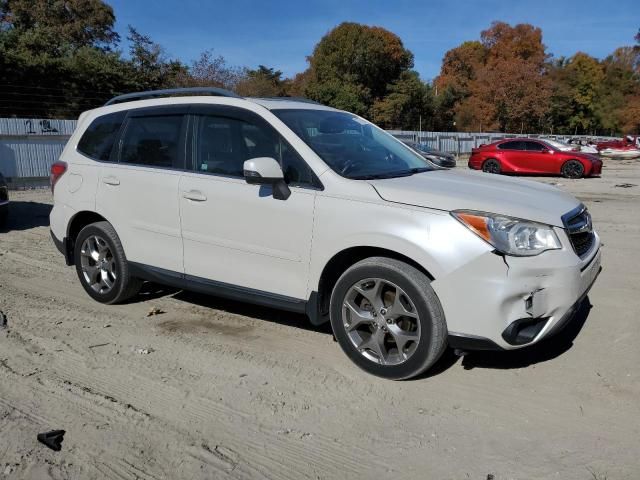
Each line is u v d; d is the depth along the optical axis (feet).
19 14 116.47
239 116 14.43
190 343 14.56
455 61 224.53
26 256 23.90
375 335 12.40
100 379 12.59
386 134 16.78
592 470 9.32
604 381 12.34
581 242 12.51
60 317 16.40
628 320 15.87
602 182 58.65
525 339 11.39
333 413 11.18
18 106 84.53
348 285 12.53
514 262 11.05
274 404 11.51
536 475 9.23
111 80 96.27
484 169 69.41
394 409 11.32
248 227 13.73
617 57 292.40
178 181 15.01
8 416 11.02
